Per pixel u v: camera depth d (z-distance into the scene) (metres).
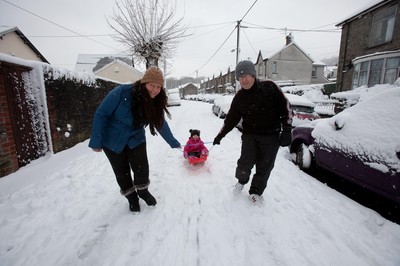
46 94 4.12
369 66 14.66
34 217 2.43
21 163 3.56
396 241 2.12
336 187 3.62
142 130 2.33
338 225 2.34
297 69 33.91
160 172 3.77
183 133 7.35
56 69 4.46
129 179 2.40
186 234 2.18
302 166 4.22
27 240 2.08
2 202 2.65
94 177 3.50
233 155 4.79
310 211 2.60
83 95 5.68
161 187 3.19
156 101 2.32
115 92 2.05
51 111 4.28
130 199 2.45
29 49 19.72
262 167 2.62
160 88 2.19
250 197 2.80
